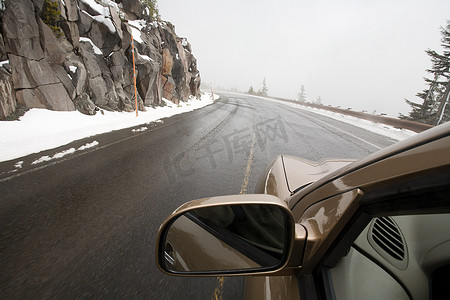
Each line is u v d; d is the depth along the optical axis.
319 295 0.71
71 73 7.76
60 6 7.29
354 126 11.67
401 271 0.82
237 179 3.66
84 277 1.69
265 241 0.86
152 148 5.09
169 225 0.83
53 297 1.52
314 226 0.78
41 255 1.89
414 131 10.62
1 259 1.82
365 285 0.74
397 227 1.02
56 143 5.05
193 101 19.84
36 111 6.70
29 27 6.43
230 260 0.86
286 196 1.29
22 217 2.39
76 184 3.21
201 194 3.10
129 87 10.55
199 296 1.58
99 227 2.30
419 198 0.46
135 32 11.70
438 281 0.82
